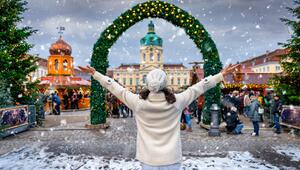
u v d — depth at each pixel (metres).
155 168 2.66
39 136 10.82
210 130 10.80
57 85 27.45
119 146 8.73
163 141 2.70
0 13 13.97
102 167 6.36
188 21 12.52
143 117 2.74
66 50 30.12
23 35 13.96
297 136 10.70
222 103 12.38
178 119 2.80
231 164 6.57
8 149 8.30
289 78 13.40
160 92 2.73
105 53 12.77
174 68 100.25
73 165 6.52
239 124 11.30
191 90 2.87
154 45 100.00
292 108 11.80
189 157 7.25
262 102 18.44
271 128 12.95
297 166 6.41
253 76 26.38
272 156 7.39
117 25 12.77
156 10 12.52
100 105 13.12
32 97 14.53
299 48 13.02
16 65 13.91
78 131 12.17
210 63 12.29
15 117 11.53
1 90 12.01
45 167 6.35
